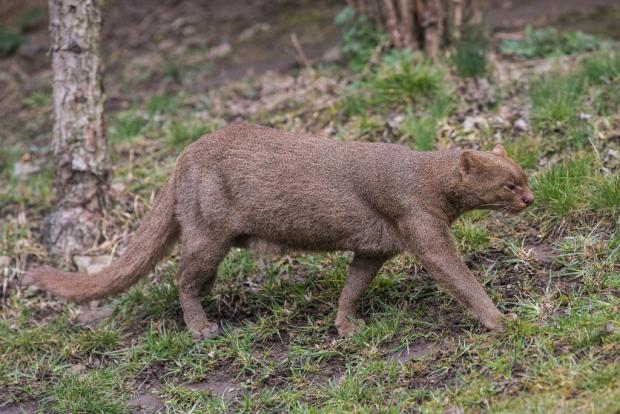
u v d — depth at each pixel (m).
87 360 10.48
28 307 11.69
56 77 12.68
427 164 9.34
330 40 18.50
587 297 9.34
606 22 17.05
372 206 9.51
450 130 13.04
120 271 10.49
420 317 9.81
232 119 15.09
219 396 9.28
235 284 11.25
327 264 11.17
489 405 7.95
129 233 12.70
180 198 10.23
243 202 9.86
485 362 8.59
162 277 11.70
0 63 20.59
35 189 14.25
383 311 10.23
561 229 10.68
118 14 21.67
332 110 14.30
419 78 13.97
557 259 10.12
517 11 18.55
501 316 9.07
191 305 10.42
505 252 10.59
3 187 14.61
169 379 9.81
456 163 9.19
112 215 12.94
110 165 13.05
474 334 9.12
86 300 10.52
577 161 11.51
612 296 9.17
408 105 13.85
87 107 12.71
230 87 16.59
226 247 10.17
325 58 16.86
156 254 10.56
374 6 15.66
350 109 14.12
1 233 13.05
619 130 12.24
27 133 17.09
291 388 9.16
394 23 15.38
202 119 15.31
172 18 21.17
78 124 12.68
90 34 12.67
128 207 13.12
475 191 9.08
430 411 8.02
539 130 12.62
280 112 14.94
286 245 10.04
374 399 8.49
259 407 8.91
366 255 9.80
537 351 8.52
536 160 12.05
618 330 8.42
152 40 20.48
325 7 20.66
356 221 9.54
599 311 8.91
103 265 12.22
